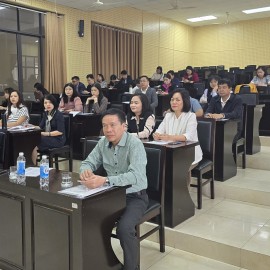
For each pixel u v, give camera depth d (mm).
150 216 2332
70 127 4246
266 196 3217
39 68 8305
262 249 2359
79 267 1755
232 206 3219
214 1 9805
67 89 5508
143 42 11336
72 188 1879
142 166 2129
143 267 2371
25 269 2006
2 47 7566
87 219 1750
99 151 2295
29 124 4336
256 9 10953
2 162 3309
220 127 3537
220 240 2498
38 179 2059
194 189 3674
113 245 2670
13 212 2016
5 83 7691
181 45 13352
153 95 5637
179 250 2637
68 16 8492
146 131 3297
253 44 12883
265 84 7223
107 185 1936
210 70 9727
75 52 8766
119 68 10508
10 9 7551
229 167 3682
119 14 10203
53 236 1839
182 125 3131
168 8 10789
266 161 4035
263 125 5035
